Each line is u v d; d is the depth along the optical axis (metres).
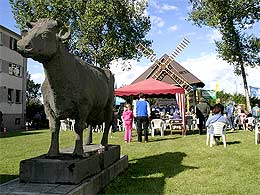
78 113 5.90
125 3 34.22
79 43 32.09
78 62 6.04
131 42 35.34
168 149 12.23
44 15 32.59
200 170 8.20
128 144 14.20
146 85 19.08
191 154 10.84
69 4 32.12
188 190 6.40
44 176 5.43
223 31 27.80
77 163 5.41
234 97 47.12
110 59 33.81
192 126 20.38
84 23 31.44
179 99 18.53
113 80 8.09
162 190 6.37
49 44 5.01
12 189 5.06
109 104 7.81
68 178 5.37
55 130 5.87
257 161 9.34
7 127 38.50
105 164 6.93
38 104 49.75
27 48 4.79
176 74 31.52
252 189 6.48
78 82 5.77
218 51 28.56
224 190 6.39
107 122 7.89
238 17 27.34
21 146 14.70
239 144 13.23
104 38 32.78
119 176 7.56
